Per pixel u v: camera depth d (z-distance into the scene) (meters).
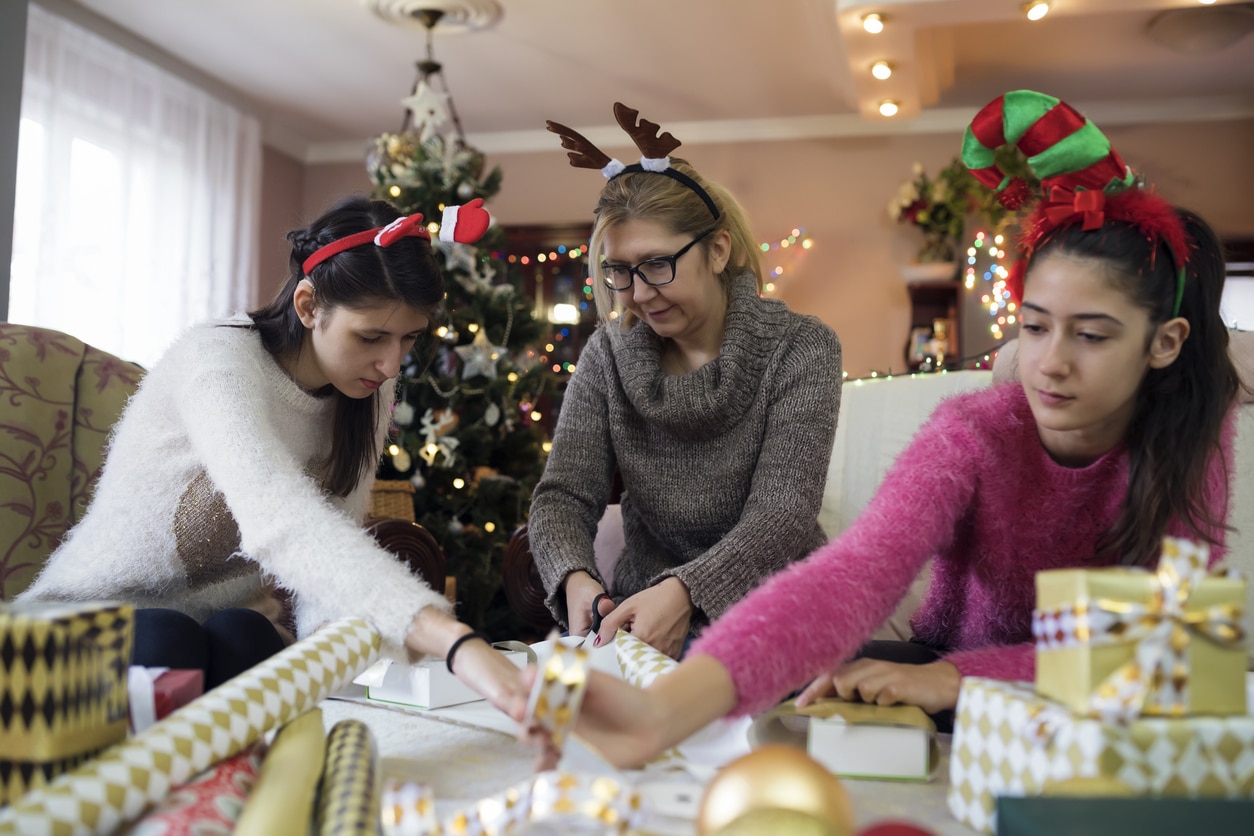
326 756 0.63
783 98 5.49
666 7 4.30
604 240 1.42
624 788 0.52
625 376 1.49
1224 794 0.54
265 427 1.10
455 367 3.53
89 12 4.45
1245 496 1.41
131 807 0.52
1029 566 0.97
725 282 1.53
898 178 5.83
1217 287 0.89
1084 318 0.79
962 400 0.99
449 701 0.90
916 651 1.05
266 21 4.53
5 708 0.53
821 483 1.39
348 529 0.95
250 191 5.55
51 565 1.26
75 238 4.41
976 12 3.88
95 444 1.52
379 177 3.72
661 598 1.21
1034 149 0.82
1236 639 0.55
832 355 1.46
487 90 5.39
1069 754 0.54
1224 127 5.48
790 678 0.72
